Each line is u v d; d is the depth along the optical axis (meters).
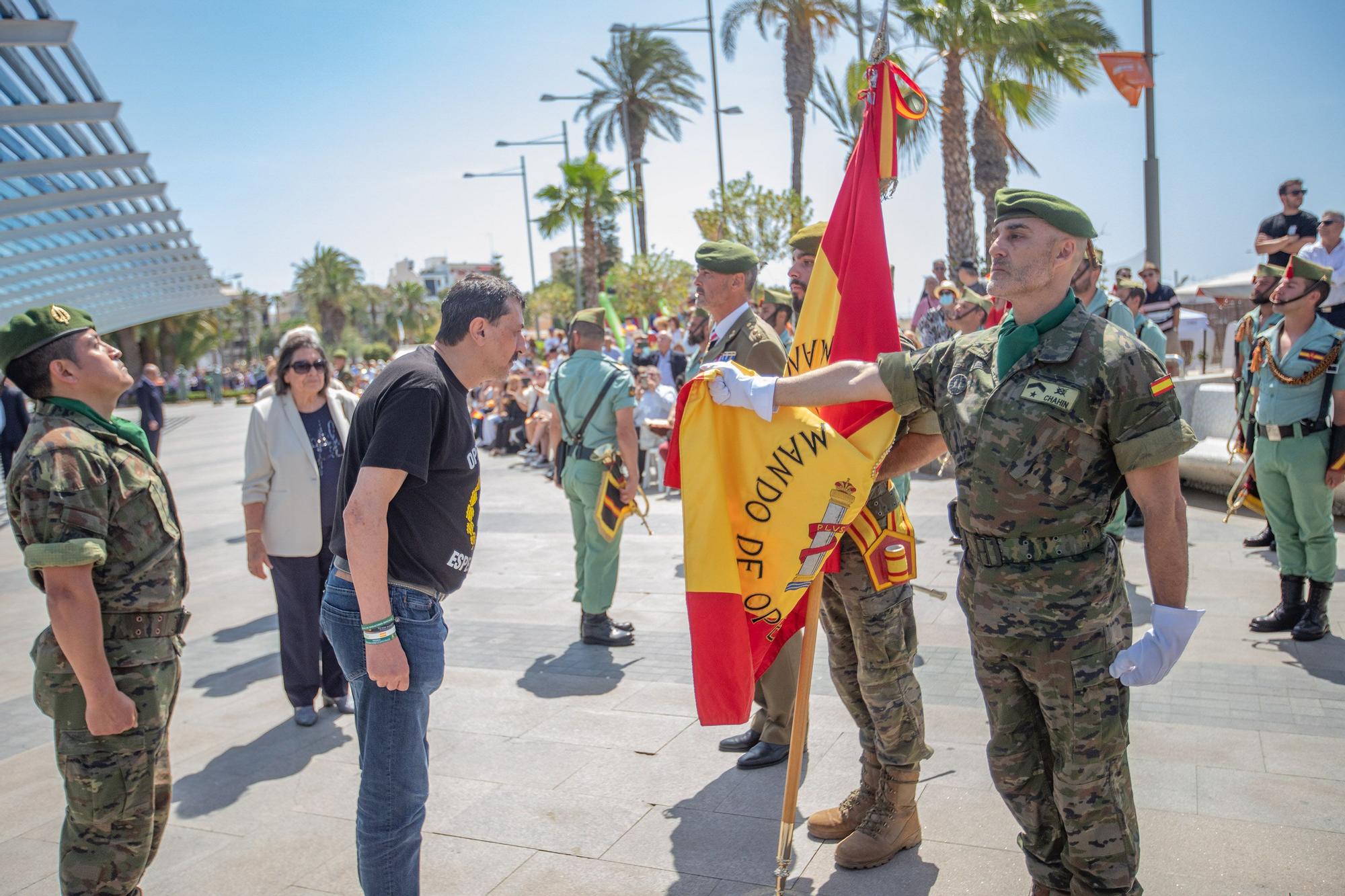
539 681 5.02
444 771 3.97
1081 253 2.32
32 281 20.03
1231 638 4.93
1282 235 8.20
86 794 2.56
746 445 2.82
